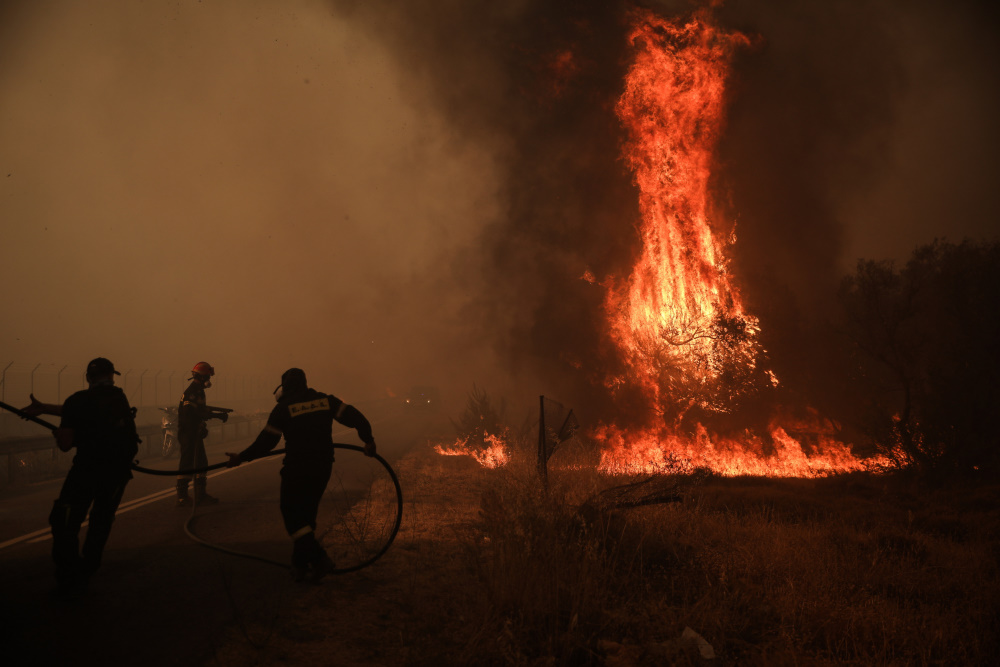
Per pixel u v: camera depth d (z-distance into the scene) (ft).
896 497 31.04
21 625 12.79
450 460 48.67
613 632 13.41
